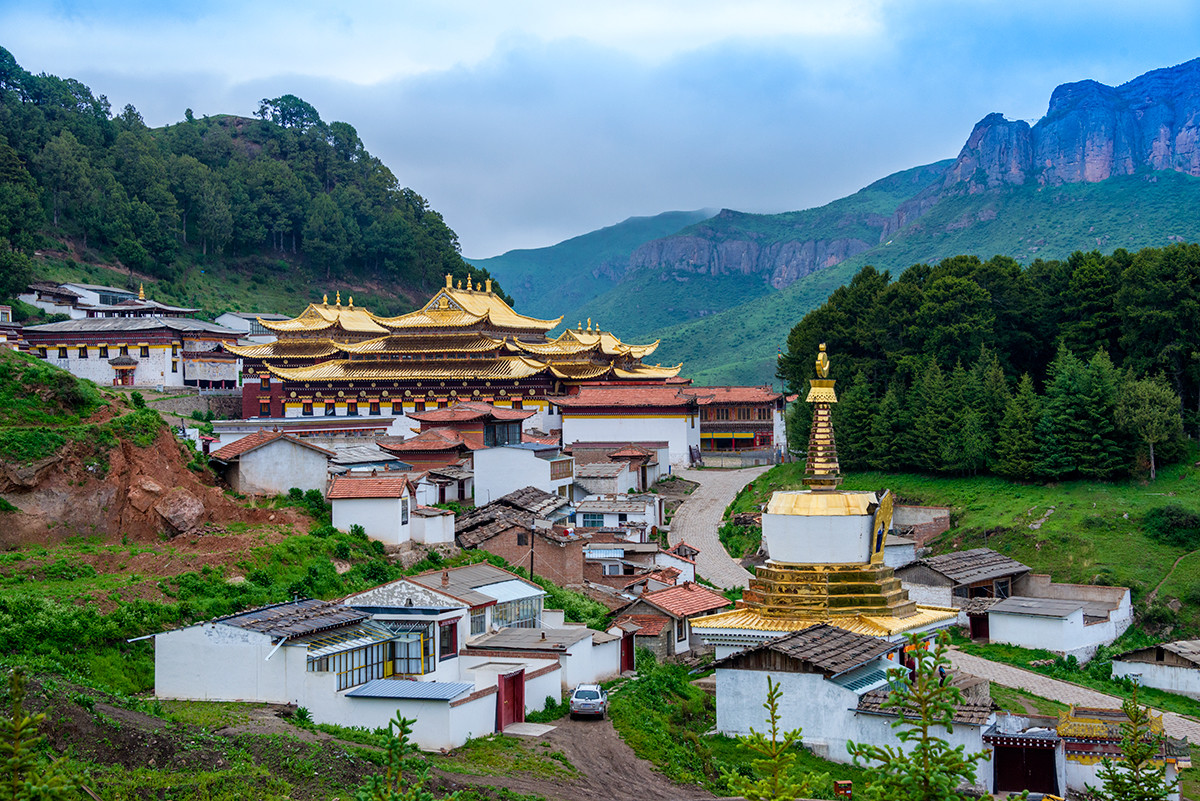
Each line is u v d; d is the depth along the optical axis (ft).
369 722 154.40
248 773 124.98
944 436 379.14
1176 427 349.20
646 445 455.63
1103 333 409.90
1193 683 244.42
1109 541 316.40
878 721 165.78
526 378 489.26
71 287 602.85
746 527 364.58
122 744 127.65
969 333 415.23
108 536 215.10
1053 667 257.75
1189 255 384.06
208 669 162.20
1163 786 106.93
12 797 72.54
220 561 206.80
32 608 170.19
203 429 394.11
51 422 225.15
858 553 198.49
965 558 299.79
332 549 227.61
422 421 377.71
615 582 276.00
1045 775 163.63
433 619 177.88
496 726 165.68
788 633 190.19
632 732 166.81
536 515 297.53
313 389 499.10
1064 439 356.18
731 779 87.92
